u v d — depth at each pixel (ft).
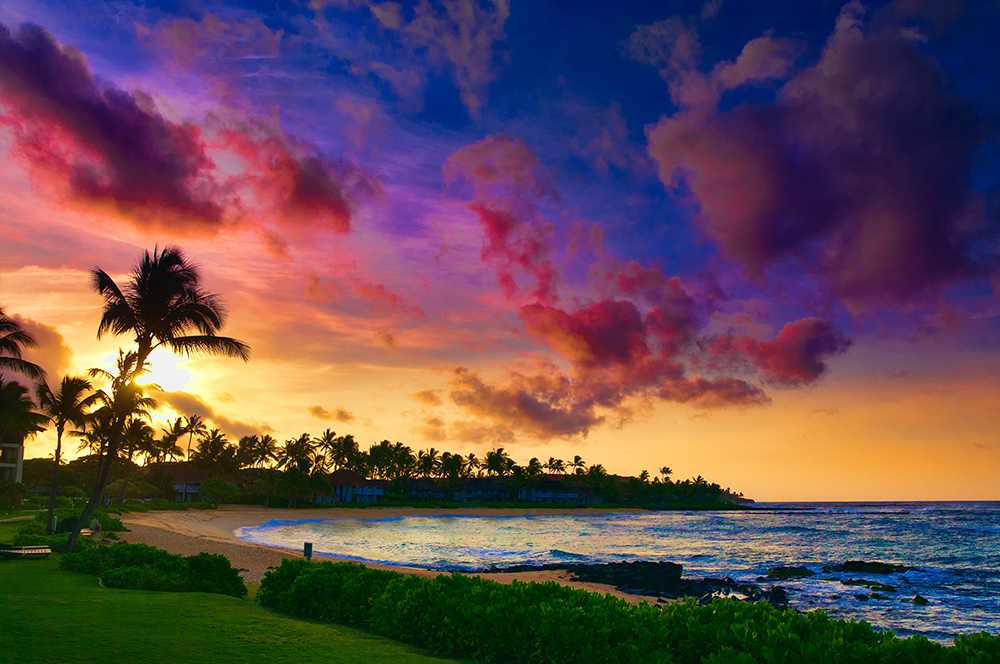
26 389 129.70
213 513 320.91
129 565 50.01
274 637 28.07
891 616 78.18
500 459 650.84
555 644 24.68
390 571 37.68
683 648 22.53
